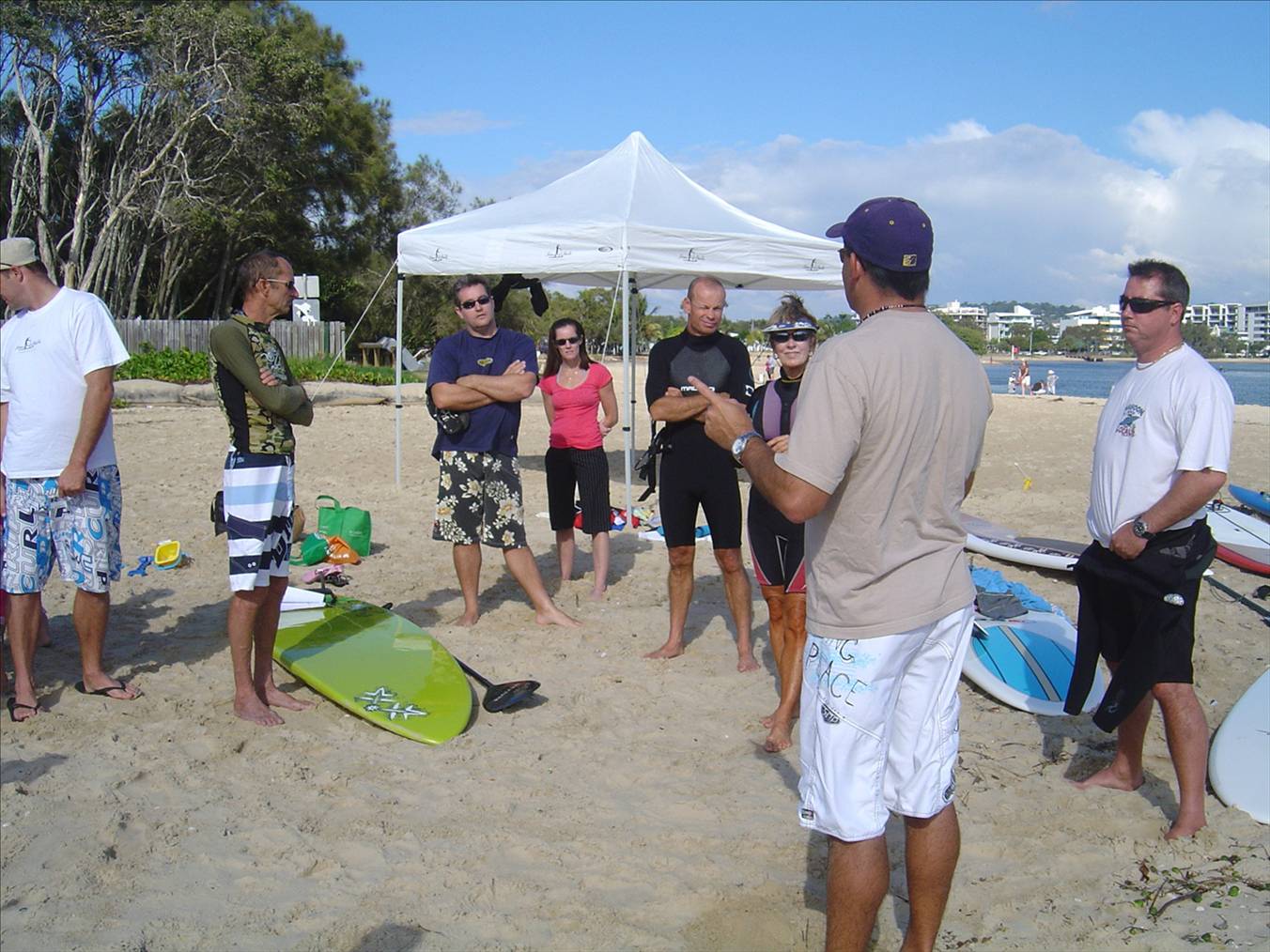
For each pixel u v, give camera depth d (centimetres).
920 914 270
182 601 641
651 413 522
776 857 351
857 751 253
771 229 937
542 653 566
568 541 703
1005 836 366
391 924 308
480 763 425
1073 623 588
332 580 685
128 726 446
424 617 626
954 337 259
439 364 585
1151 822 373
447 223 995
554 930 308
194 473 1116
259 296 431
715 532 525
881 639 250
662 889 330
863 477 246
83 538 452
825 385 243
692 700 499
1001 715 486
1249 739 414
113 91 3200
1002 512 1003
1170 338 358
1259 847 350
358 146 4106
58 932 299
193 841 354
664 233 855
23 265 432
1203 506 353
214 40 3111
